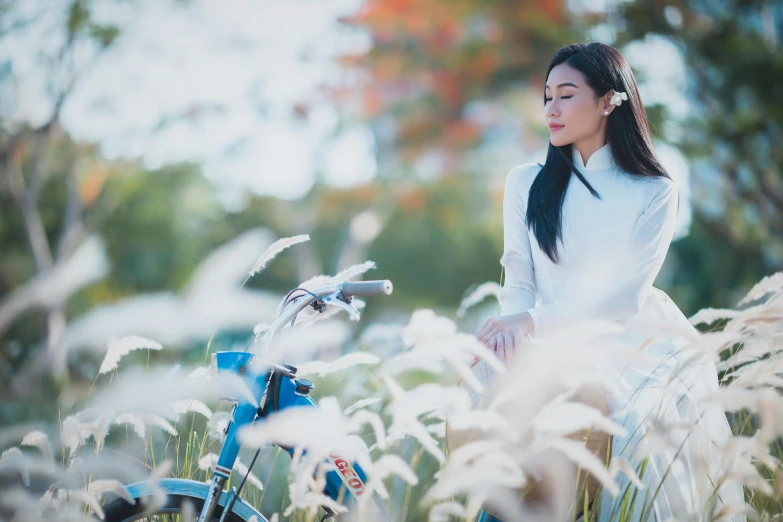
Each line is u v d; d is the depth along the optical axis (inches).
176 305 78.2
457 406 84.0
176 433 108.7
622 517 98.7
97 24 567.2
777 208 472.7
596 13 501.4
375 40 734.5
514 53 659.4
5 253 665.0
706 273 618.5
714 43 435.2
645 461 98.5
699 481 101.3
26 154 692.1
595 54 117.9
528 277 122.2
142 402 94.3
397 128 828.6
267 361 96.7
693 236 645.9
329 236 1120.8
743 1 450.9
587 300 113.6
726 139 445.1
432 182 917.2
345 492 97.9
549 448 95.7
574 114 116.2
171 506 100.8
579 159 120.1
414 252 1161.4
